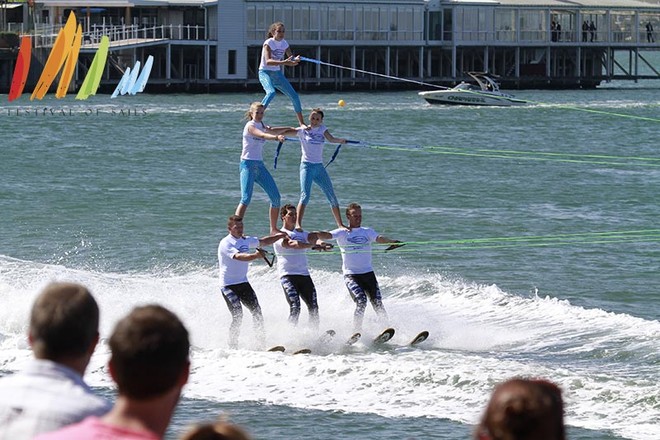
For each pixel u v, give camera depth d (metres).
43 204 98.56
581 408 39.25
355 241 51.81
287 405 40.47
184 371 13.58
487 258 73.31
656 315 57.75
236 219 49.91
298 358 45.53
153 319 13.47
